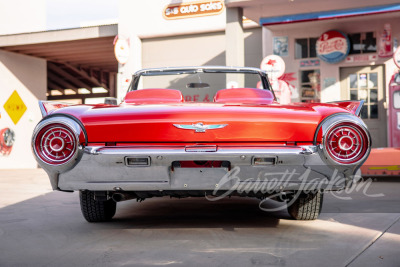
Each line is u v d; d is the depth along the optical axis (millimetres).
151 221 3838
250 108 3053
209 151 2846
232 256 2656
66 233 3385
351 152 2895
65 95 23797
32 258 2684
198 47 13344
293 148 2877
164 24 13484
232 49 10016
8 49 16594
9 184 7855
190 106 3109
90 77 19656
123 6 13930
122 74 13836
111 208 3807
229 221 3793
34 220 3986
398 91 10406
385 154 7227
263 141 2920
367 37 10820
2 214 4348
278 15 10758
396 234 3209
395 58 9578
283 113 2979
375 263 2486
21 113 14031
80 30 14797
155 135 2906
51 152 2914
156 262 2553
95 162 2896
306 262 2518
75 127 2900
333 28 11062
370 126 10898
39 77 18375
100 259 2637
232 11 10031
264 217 3977
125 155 2861
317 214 3691
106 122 2932
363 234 3215
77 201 5277
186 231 3391
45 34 15281
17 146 17438
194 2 13148
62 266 2508
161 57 13750
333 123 2873
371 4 9875
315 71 11328
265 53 11812
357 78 11016
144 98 3672
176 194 3160
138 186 2945
